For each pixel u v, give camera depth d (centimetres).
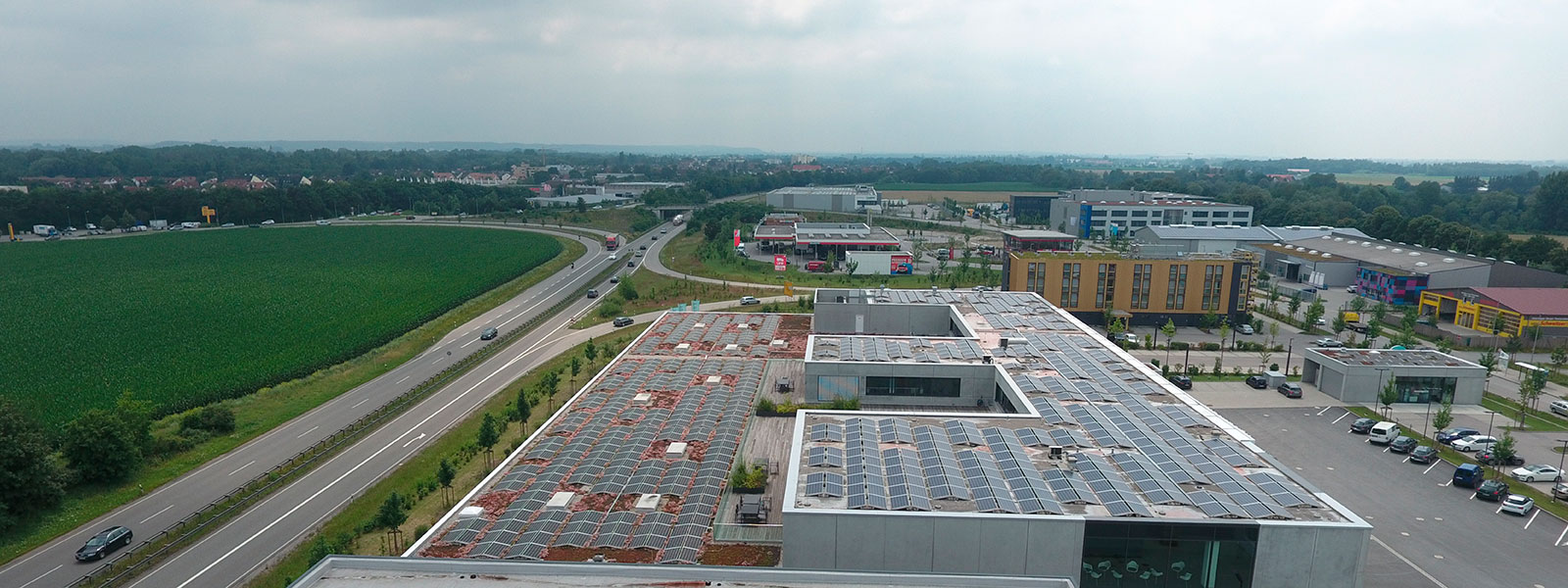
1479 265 14125
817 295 10262
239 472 6975
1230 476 4528
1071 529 4009
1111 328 11488
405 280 16800
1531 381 8431
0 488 5725
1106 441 5150
